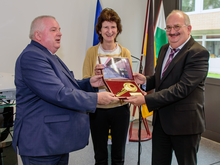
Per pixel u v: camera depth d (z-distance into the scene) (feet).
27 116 3.52
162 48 5.19
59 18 7.88
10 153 5.19
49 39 3.74
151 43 8.03
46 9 7.50
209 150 7.93
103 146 5.45
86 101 3.69
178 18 4.28
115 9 9.49
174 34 4.34
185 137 4.35
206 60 4.16
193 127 4.24
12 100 4.89
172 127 4.36
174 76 4.39
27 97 3.56
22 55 3.45
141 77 5.35
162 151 4.91
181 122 4.28
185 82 4.09
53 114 3.60
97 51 5.65
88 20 8.70
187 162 4.43
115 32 5.33
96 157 5.49
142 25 10.52
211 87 8.66
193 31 9.42
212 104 8.68
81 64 8.87
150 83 5.40
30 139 3.44
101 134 5.38
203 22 8.89
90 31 8.85
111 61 5.08
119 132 5.37
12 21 6.86
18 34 7.02
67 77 4.05
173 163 7.02
